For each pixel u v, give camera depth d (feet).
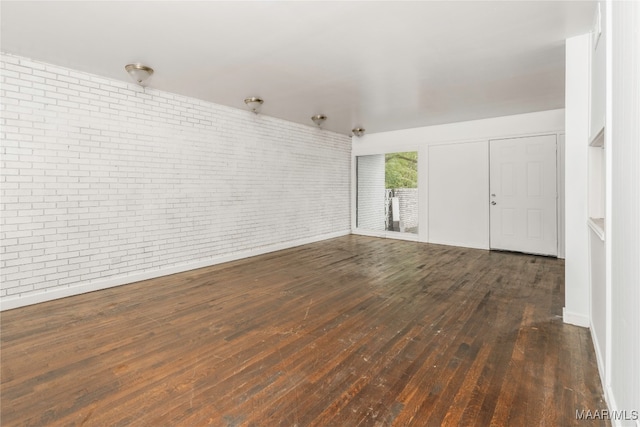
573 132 8.93
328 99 15.90
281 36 9.39
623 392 4.59
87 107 12.25
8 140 10.52
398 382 6.41
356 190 26.89
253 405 5.75
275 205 20.12
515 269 15.15
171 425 5.26
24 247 10.85
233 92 14.84
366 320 9.46
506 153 19.16
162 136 14.55
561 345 7.81
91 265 12.42
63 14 8.14
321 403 5.80
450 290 12.14
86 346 7.96
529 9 7.89
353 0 7.60
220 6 7.82
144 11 8.02
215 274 14.76
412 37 9.44
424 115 19.08
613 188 5.36
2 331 8.82
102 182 12.69
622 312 4.69
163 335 8.56
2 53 10.39
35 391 6.17
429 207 22.50
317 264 16.58
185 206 15.48
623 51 4.61
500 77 12.76
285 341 8.20
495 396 5.93
